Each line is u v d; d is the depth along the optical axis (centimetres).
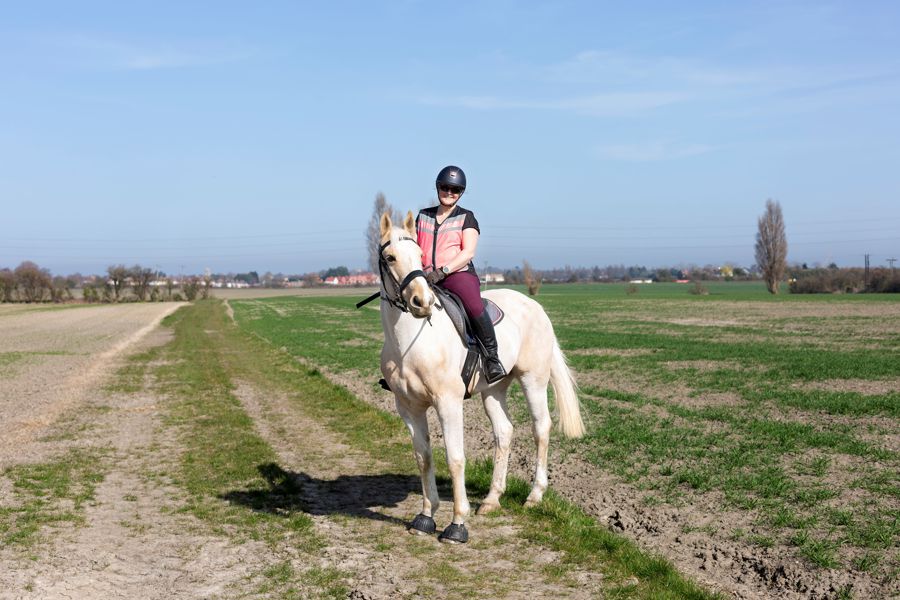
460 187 650
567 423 762
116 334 3878
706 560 584
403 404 643
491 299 739
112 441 1092
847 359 1884
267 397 1558
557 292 10544
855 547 596
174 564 579
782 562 570
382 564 576
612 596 512
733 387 1486
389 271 602
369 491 803
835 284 8681
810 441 963
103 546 621
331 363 2181
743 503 720
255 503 755
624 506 729
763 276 8950
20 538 634
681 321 3825
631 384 1570
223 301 10281
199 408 1402
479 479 827
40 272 10638
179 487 826
